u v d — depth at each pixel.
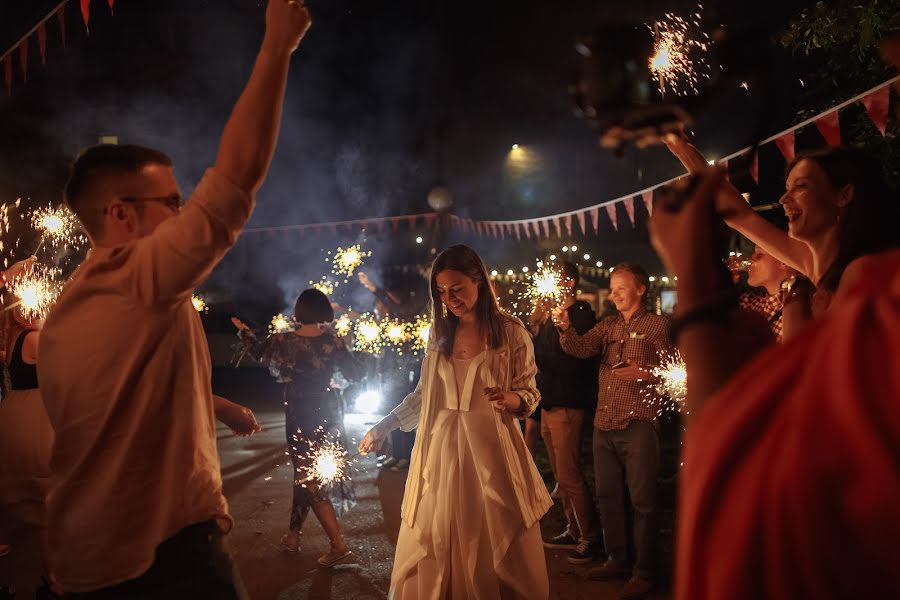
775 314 2.83
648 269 15.74
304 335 5.43
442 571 3.38
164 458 1.80
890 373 0.59
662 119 0.77
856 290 0.68
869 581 0.57
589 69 0.78
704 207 0.85
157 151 2.00
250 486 7.45
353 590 4.80
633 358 4.66
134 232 1.92
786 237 2.21
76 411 1.76
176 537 1.81
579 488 5.27
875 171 1.94
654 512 4.57
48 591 3.04
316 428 5.32
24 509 4.23
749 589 0.62
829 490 0.59
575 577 4.98
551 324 5.41
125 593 1.75
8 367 4.43
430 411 3.65
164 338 1.80
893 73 4.83
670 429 10.06
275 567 5.21
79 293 1.78
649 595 4.58
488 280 3.74
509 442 3.57
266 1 1.71
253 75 1.70
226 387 16.53
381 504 6.82
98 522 1.74
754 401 0.69
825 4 5.16
